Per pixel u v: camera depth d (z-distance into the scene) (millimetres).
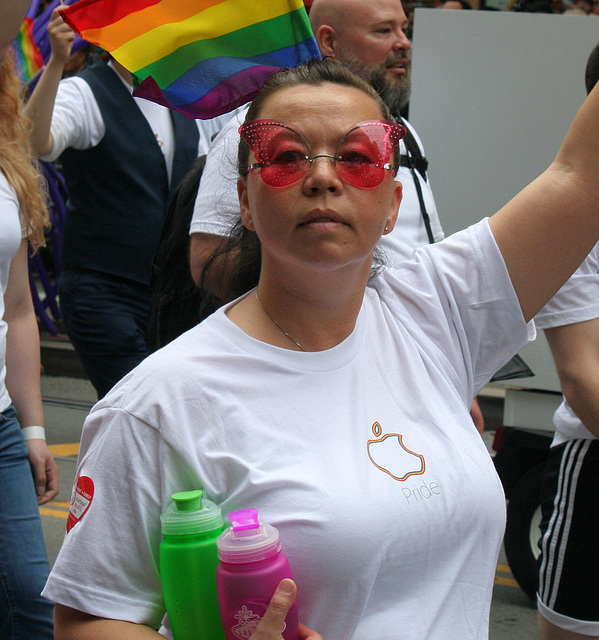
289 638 1295
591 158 1643
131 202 4102
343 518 1351
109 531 1387
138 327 4137
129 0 1757
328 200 1415
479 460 1513
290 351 1467
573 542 2352
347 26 2838
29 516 2406
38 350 2713
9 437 2455
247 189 1523
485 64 4141
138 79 1855
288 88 1498
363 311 1596
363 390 1488
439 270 1678
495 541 1506
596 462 2352
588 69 2479
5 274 2477
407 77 2938
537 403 3984
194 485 1388
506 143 4152
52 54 3805
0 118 2541
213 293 1946
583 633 2340
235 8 1781
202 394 1401
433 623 1408
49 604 2342
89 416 1457
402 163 2803
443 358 1628
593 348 2271
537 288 1680
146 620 1405
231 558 1269
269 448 1392
